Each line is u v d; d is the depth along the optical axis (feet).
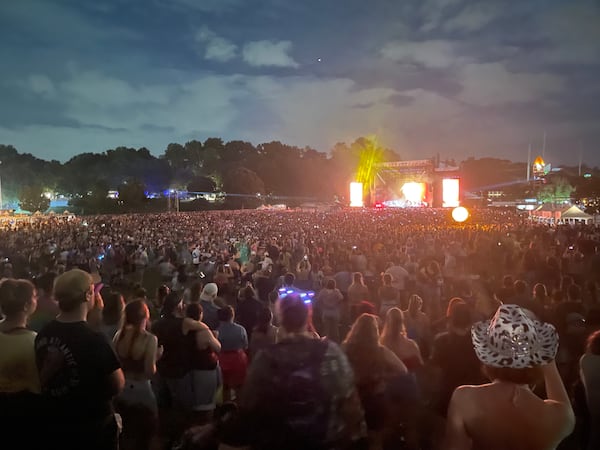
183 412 16.25
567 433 7.32
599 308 18.49
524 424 7.10
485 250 59.36
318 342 8.36
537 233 83.46
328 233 93.86
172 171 407.85
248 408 7.93
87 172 398.42
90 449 9.55
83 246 78.23
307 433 7.54
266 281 35.76
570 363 18.29
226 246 71.97
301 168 405.59
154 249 72.74
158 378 16.87
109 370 9.69
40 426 9.43
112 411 10.29
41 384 9.36
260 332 19.97
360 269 44.78
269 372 7.92
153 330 16.51
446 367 14.35
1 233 100.07
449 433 7.54
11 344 9.67
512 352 7.19
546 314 20.92
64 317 9.78
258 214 203.10
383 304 27.96
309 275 40.06
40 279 17.47
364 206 269.64
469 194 333.42
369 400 12.76
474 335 7.84
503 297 26.45
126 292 49.24
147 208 299.17
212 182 350.43
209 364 16.33
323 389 7.79
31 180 362.33
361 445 8.22
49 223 141.69
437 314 33.37
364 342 13.11
